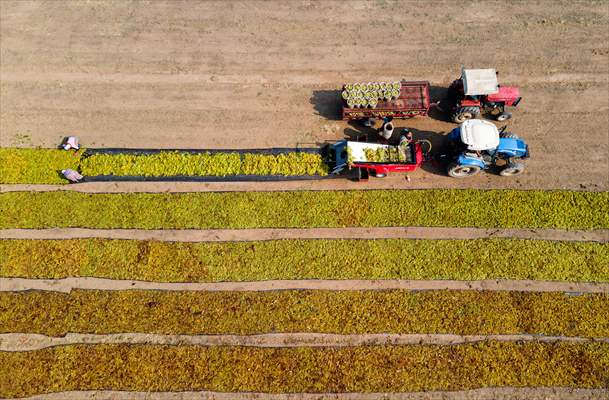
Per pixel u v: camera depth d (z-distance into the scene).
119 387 18.58
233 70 24.64
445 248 20.47
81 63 25.05
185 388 18.50
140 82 24.45
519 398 18.06
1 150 22.77
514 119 22.91
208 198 21.66
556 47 24.62
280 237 20.95
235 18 26.14
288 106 23.69
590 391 18.12
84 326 19.56
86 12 26.56
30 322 19.64
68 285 20.31
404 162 20.59
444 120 23.08
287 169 21.88
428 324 19.25
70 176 21.36
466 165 20.30
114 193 21.89
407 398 18.17
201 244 20.81
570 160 21.95
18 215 21.47
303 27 25.72
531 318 19.28
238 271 20.33
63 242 20.94
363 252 20.48
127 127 23.34
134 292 20.05
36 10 26.70
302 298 19.75
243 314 19.58
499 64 24.27
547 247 20.38
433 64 24.38
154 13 26.44
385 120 22.45
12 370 18.86
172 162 22.14
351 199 21.45
